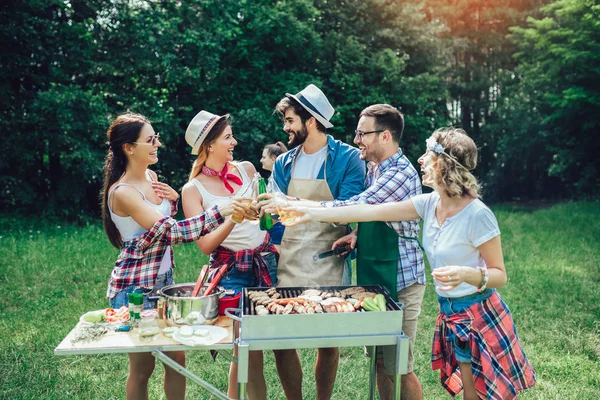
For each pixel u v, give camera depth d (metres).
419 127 15.85
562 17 16.03
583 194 16.89
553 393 3.75
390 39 15.77
